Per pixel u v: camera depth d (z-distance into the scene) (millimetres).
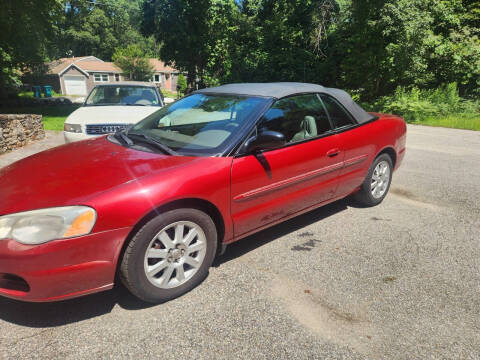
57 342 2098
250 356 2012
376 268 2998
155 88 7695
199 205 2578
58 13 21172
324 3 22109
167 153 2727
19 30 19484
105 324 2260
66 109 22500
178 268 2486
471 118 14172
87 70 51344
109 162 2598
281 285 2723
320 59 23266
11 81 21219
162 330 2213
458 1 18500
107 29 63438
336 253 3244
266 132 2750
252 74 24203
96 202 2109
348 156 3680
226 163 2635
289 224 3896
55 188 2244
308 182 3312
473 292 2686
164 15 22625
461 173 6188
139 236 2230
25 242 1995
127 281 2289
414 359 2020
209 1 22422
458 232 3756
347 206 4473
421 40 16422
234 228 2816
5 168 2811
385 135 4164
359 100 19719
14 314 2348
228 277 2820
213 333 2191
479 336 2217
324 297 2578
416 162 7027
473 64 17000
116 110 6406
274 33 23281
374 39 18344
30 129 8844
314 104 3480
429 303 2535
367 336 2191
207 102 3387
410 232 3734
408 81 18422
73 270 2080
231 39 24453
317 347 2090
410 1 17031
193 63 24500
